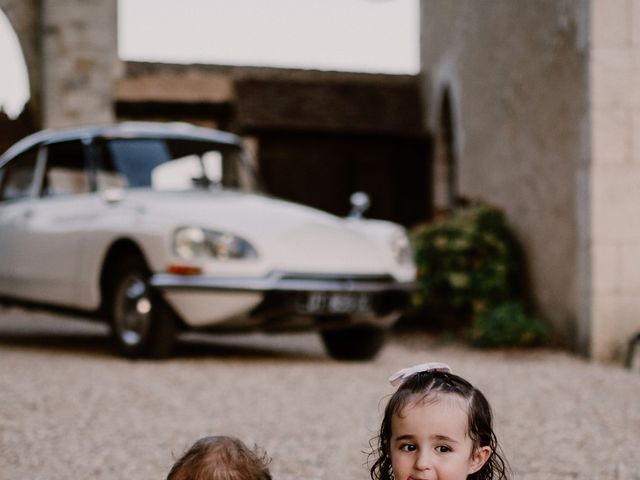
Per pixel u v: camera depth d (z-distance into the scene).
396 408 2.05
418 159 13.92
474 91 10.89
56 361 6.40
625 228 7.48
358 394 5.33
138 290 6.37
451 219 9.52
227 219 6.24
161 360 6.39
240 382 5.61
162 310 6.22
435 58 13.38
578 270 7.72
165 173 7.06
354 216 7.51
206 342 8.09
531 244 8.91
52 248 7.02
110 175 7.02
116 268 6.51
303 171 13.76
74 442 3.96
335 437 4.17
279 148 13.71
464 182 11.27
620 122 7.45
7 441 3.94
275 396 5.19
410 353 7.85
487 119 10.31
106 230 6.51
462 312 9.47
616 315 7.47
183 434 4.16
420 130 14.16
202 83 14.60
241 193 7.17
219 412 4.69
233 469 1.75
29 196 7.62
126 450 3.84
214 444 1.79
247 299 6.02
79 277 6.73
